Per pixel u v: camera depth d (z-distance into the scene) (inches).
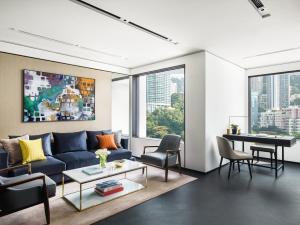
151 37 138.6
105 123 212.5
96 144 181.9
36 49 163.2
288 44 151.3
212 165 173.3
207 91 167.6
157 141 204.2
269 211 102.7
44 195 91.6
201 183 142.7
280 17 108.5
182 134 184.9
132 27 122.7
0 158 120.7
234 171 171.8
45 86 170.6
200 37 138.4
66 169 141.6
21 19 112.3
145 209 104.8
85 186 136.4
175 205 109.1
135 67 227.0
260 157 216.7
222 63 189.0
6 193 82.4
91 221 93.5
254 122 228.7
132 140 231.3
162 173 165.3
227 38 139.6
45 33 132.4
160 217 97.1
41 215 98.7
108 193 120.3
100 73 208.4
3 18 111.3
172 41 146.0
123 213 100.7
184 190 129.9
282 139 156.6
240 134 187.0
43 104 169.5
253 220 94.3
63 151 162.7
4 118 151.5
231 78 203.8
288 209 104.7
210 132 171.0
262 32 129.0
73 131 189.0
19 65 158.1
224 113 191.2
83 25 120.0
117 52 172.7
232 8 99.8
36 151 138.6
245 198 118.0
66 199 115.0
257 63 207.0
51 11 103.4
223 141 155.9
